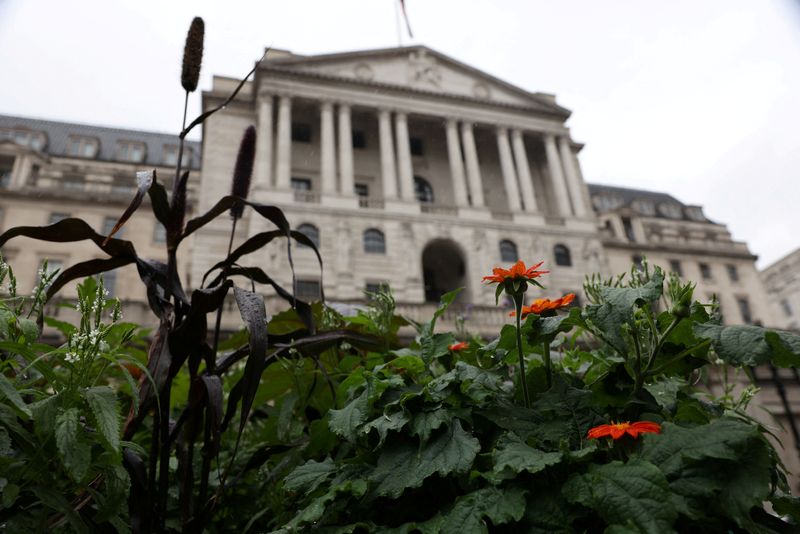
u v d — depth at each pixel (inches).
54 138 1525.6
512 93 1370.6
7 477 55.4
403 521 62.7
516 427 64.7
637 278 76.2
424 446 63.6
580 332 87.8
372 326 102.5
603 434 54.6
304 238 90.8
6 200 1138.7
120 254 78.2
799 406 572.1
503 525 54.8
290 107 1165.1
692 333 65.8
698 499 48.4
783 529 56.6
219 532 91.7
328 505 65.0
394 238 1067.3
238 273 86.6
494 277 69.2
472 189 1199.6
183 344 74.4
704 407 77.5
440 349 78.0
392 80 1262.3
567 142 1341.0
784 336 51.5
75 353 58.2
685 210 1857.8
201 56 84.5
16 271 1048.2
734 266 1480.1
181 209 82.3
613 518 46.9
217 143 1103.6
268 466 99.3
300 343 87.3
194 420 77.8
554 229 1196.5
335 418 71.2
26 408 51.7
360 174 1224.2
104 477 66.5
